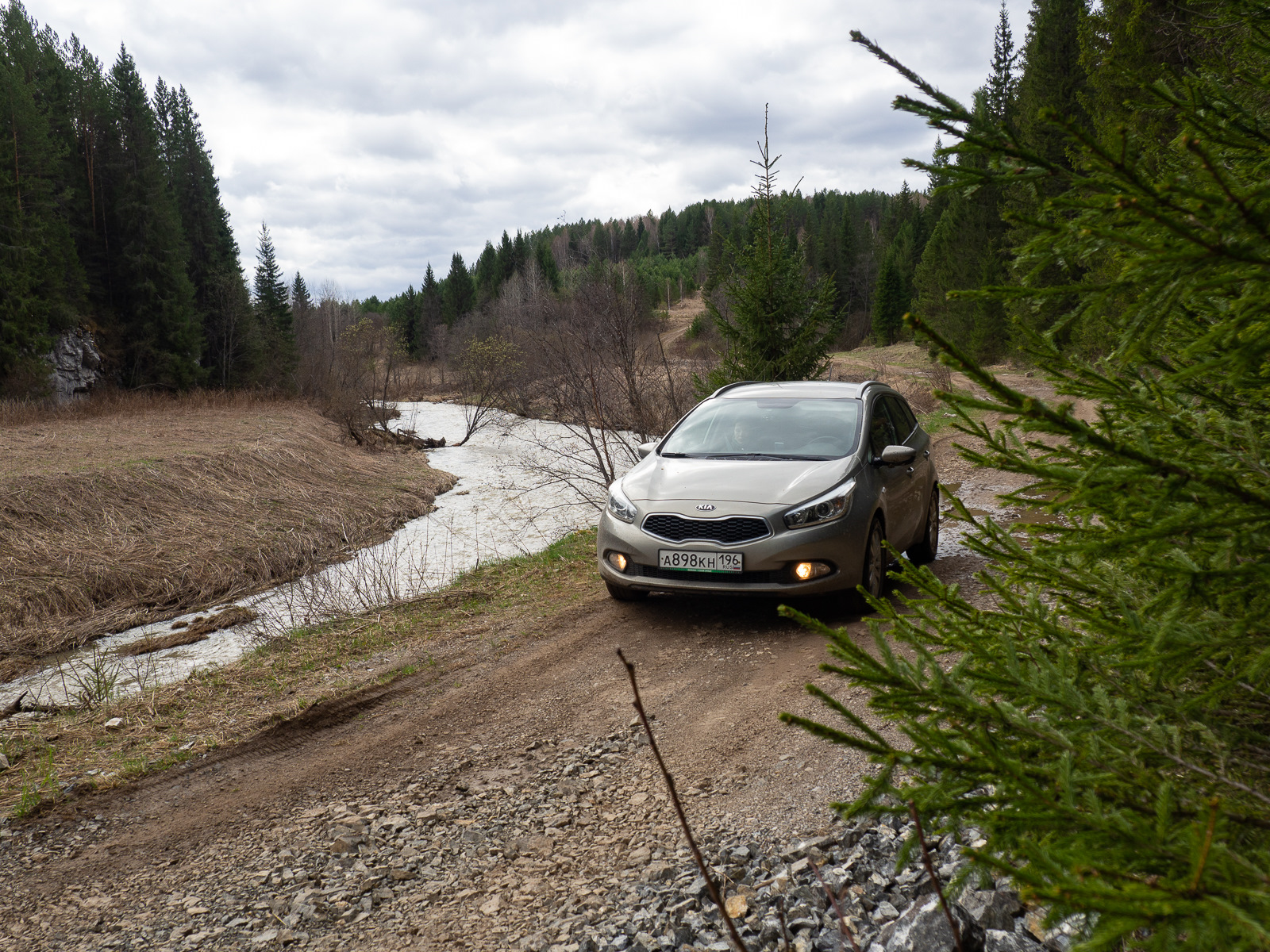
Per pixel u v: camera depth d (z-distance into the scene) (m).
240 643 9.47
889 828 3.13
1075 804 1.42
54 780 4.70
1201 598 1.37
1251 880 1.13
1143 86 1.49
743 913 2.79
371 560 13.37
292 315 72.19
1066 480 1.50
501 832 3.68
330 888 3.36
